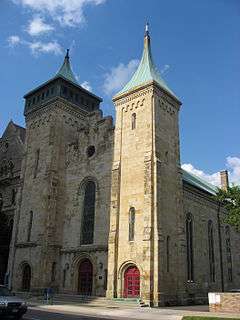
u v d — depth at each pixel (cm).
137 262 3919
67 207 5228
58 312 3025
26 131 6038
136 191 4219
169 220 4197
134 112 4638
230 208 4381
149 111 4469
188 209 4978
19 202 5631
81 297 4216
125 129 4647
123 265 4034
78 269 4788
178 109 4959
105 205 4691
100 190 4828
